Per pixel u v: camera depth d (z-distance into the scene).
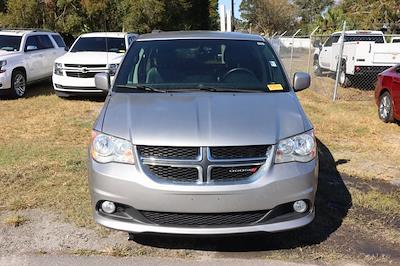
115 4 39.94
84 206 5.04
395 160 7.20
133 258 4.02
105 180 3.88
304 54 24.22
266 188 3.78
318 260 4.05
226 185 3.73
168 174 3.77
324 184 5.97
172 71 5.06
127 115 4.17
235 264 3.95
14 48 12.90
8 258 4.01
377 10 35.59
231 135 3.82
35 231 4.49
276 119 4.09
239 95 4.60
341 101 13.29
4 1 34.78
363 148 7.84
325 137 8.52
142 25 41.22
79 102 11.78
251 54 5.32
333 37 19.70
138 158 3.81
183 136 3.79
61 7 34.12
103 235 4.42
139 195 3.77
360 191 5.73
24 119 9.71
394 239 4.47
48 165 6.43
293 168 3.89
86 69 11.67
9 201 5.18
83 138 8.19
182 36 5.59
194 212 3.74
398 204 5.34
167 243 4.29
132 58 5.27
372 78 15.85
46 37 14.25
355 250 4.24
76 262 3.95
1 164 6.48
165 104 4.33
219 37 5.57
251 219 3.87
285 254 4.13
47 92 13.49
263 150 3.85
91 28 36.06
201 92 4.68
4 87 11.85
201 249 4.19
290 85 5.05
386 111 10.04
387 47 15.23
